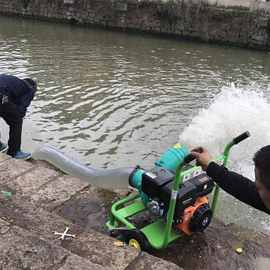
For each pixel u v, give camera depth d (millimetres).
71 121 8781
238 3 17969
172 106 9906
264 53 17391
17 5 22078
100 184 4871
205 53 16562
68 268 2986
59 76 11828
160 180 3715
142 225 4043
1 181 4738
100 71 12625
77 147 7715
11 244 3152
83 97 10195
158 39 18906
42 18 21656
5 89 5660
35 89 6020
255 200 2244
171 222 3643
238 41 18094
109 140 8047
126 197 4410
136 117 9141
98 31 20031
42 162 5816
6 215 3643
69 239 3465
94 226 4203
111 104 9836
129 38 18719
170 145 7969
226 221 5543
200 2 18484
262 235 4254
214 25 18375
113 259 3309
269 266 3842
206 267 3775
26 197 4520
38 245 3158
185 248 3947
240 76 13141
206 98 10555
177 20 18938
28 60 13445
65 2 20828
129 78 12070
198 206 3777
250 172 7145
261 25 17594
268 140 8352
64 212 4367
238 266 3812
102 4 20141
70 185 4777
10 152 5914
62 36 18172
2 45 15547
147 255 3369
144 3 19344
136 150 7719
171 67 13766
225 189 2357
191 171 3713
